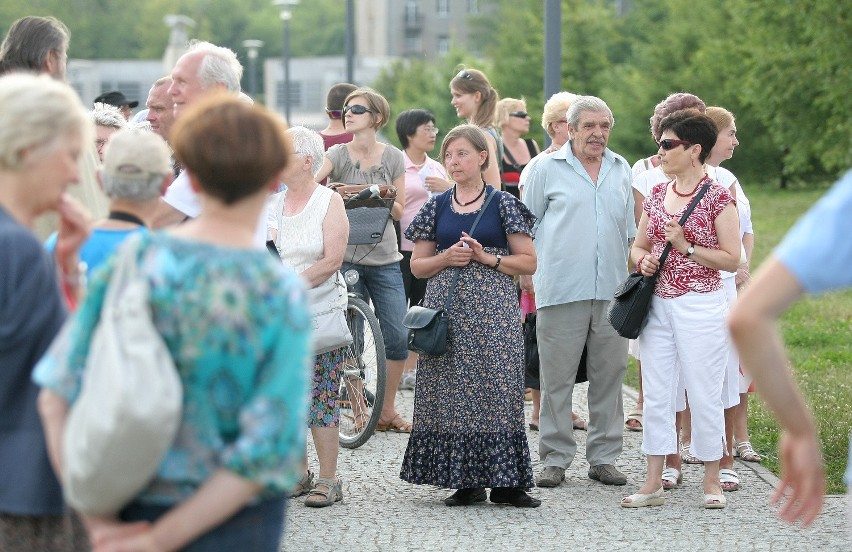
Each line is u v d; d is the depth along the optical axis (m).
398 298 20.58
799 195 96.06
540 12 98.06
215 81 12.41
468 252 15.44
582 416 21.53
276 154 6.88
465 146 15.55
